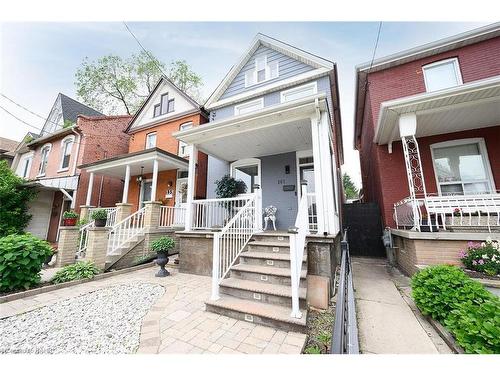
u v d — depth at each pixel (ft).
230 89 33.01
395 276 17.37
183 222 29.66
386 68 25.58
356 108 36.37
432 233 14.16
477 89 14.97
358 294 13.21
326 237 12.82
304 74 26.99
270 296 10.51
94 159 38.73
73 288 14.29
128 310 10.98
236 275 12.78
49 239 35.81
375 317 10.16
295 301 9.20
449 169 21.03
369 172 35.22
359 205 28.43
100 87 57.26
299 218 11.49
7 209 31.32
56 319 10.04
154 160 27.81
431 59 23.82
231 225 13.84
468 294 8.77
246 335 8.54
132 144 41.98
